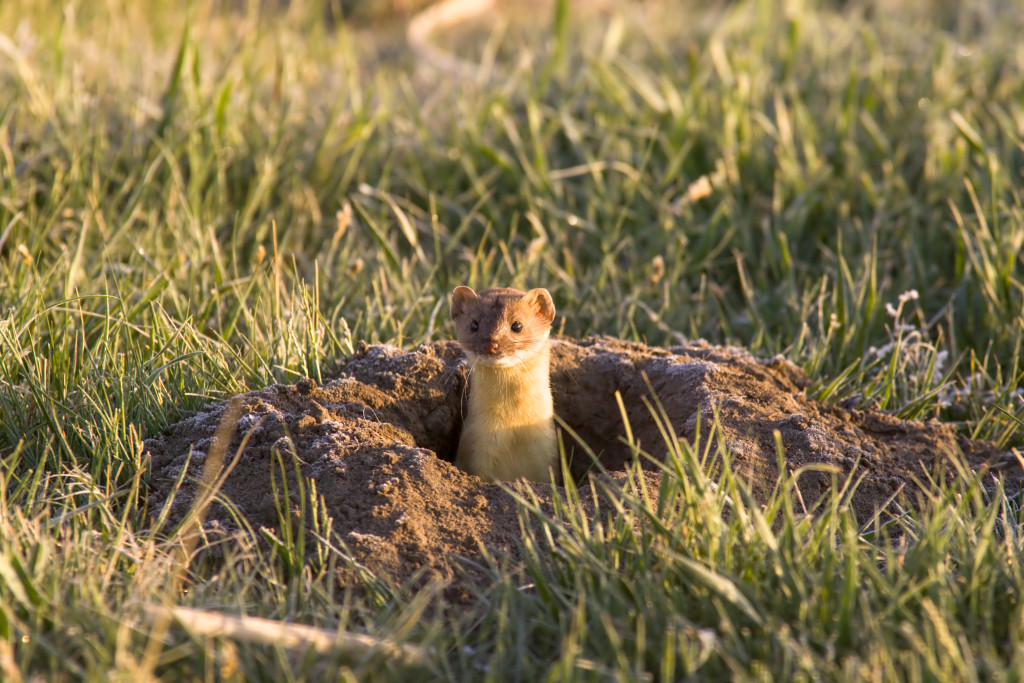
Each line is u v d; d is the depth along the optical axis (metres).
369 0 37.00
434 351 12.36
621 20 23.38
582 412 12.46
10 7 21.64
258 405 10.40
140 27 25.62
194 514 8.48
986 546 7.57
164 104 18.31
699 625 7.25
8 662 6.33
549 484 10.11
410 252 16.98
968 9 28.69
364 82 23.03
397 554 8.50
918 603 7.29
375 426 10.30
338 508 8.99
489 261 15.36
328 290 14.92
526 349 10.74
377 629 7.41
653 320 14.45
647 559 7.73
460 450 11.34
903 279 15.59
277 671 6.74
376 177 18.45
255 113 18.73
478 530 8.88
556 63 21.41
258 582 8.14
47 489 9.27
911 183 18.17
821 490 9.76
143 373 10.91
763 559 7.55
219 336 12.20
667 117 19.39
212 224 15.94
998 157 17.39
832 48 23.12
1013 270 13.95
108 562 7.97
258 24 24.56
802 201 16.67
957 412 12.66
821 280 15.84
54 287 13.03
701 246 16.45
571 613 7.34
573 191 18.03
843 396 12.27
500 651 6.92
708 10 32.84
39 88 17.80
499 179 18.22
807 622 7.01
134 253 14.27
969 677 6.32
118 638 6.55
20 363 10.70
